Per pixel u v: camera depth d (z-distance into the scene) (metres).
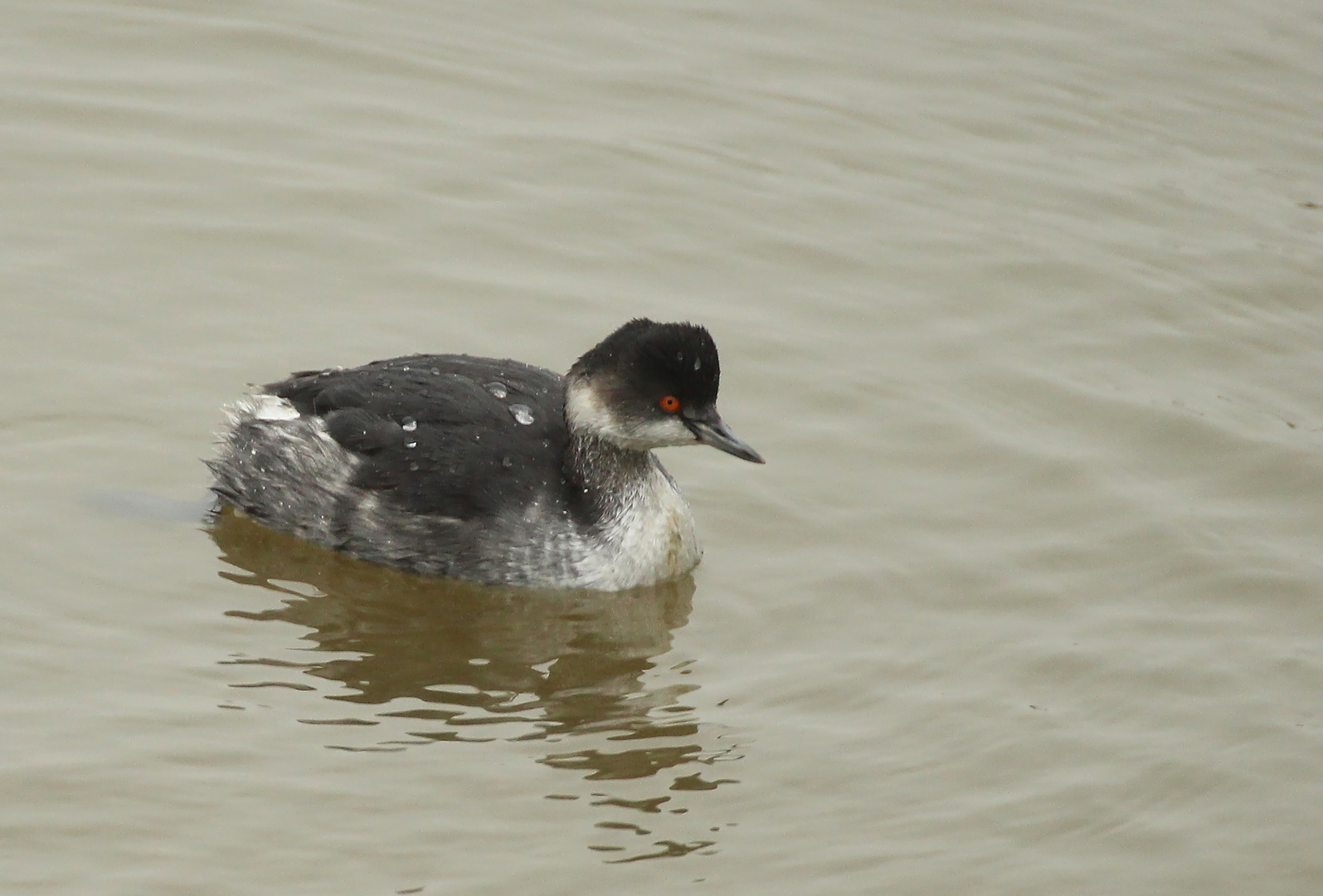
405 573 13.79
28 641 12.44
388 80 19.42
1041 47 20.50
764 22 20.72
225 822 10.88
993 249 17.56
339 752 11.60
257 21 20.06
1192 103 19.66
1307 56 20.34
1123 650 12.89
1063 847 11.07
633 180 18.19
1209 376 16.11
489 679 12.55
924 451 15.06
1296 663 12.78
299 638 12.88
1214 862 11.00
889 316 16.69
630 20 20.67
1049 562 13.84
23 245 16.59
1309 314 16.94
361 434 13.62
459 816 11.06
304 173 17.91
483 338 15.98
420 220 17.42
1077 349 16.38
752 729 12.05
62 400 14.90
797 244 17.53
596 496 13.67
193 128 18.42
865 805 11.38
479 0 20.86
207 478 14.48
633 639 13.09
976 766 11.75
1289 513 14.45
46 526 13.65
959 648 12.91
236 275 16.56
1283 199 18.34
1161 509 14.42
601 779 11.48
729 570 13.81
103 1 20.06
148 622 12.84
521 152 18.47
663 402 13.37
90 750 11.40
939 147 18.95
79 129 18.22
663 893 10.52
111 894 10.27
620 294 16.70
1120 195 18.34
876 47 20.44
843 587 13.59
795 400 15.58
